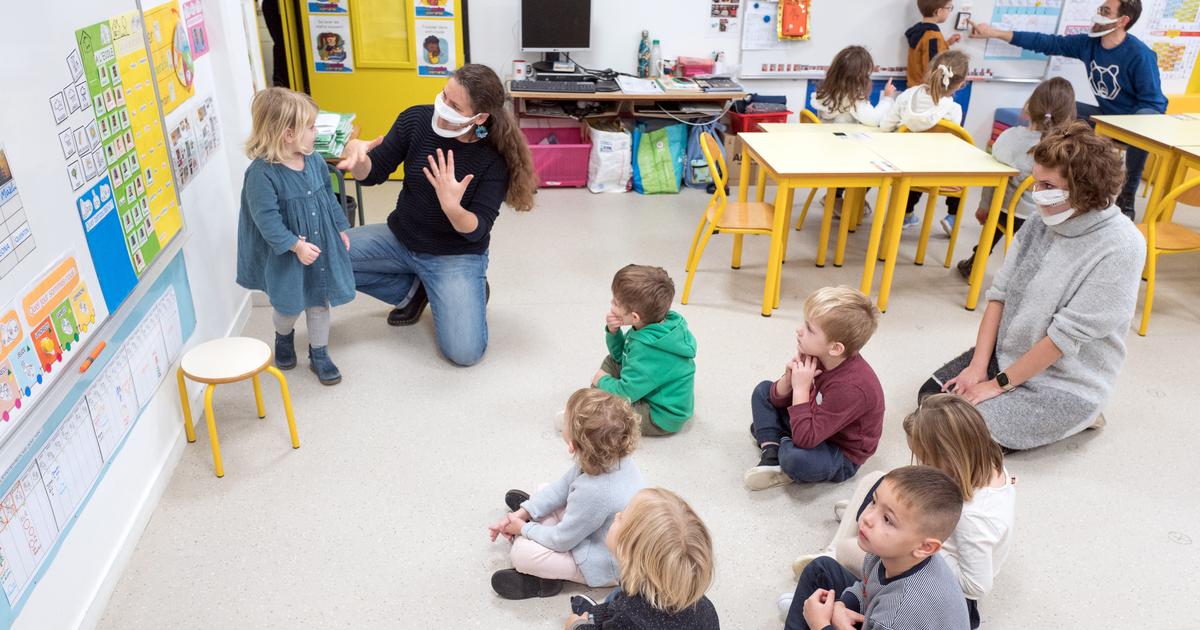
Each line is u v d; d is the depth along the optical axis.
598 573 1.83
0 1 1.41
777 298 3.38
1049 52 4.76
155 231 2.08
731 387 2.78
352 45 4.43
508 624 1.81
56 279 1.58
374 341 3.02
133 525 1.97
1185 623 1.87
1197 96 5.31
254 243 2.53
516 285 3.52
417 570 1.95
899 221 3.24
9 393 1.42
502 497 2.20
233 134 2.89
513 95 4.44
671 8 4.83
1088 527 2.16
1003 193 3.21
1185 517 2.22
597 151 4.66
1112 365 2.34
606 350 2.99
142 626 1.76
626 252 3.92
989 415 2.36
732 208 3.55
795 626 1.66
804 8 4.86
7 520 1.45
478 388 2.72
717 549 2.04
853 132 3.77
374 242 2.91
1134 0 4.26
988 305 2.51
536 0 4.52
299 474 2.26
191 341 2.44
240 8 2.97
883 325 3.27
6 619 1.45
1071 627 1.85
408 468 2.30
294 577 1.91
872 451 2.23
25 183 1.47
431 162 2.49
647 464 2.36
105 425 1.84
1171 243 3.20
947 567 1.46
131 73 1.97
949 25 5.08
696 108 4.72
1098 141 2.12
